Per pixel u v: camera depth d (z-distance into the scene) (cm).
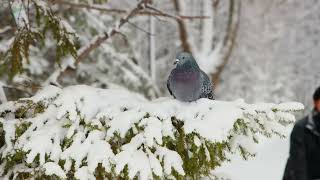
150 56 3000
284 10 4134
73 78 1652
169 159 586
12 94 1248
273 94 4075
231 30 2541
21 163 654
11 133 636
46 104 664
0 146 676
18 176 647
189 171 621
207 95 709
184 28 2467
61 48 931
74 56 941
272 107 612
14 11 891
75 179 610
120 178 614
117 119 595
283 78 4153
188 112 599
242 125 605
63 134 622
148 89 1831
